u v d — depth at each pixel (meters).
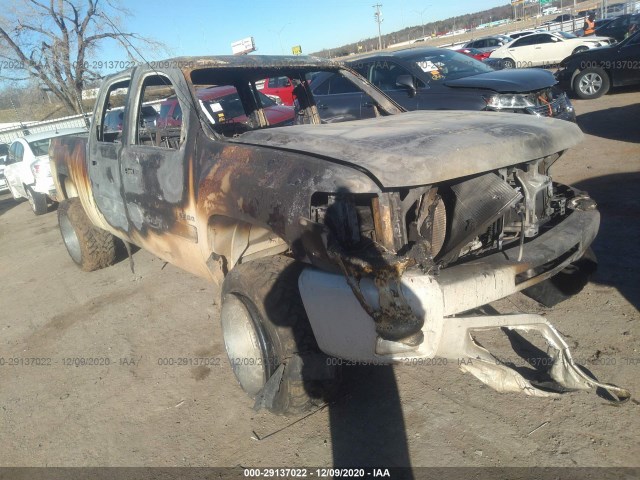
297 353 2.44
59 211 5.47
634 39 11.97
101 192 4.23
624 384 2.73
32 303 5.01
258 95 4.64
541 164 2.79
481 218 2.26
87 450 2.79
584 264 3.36
